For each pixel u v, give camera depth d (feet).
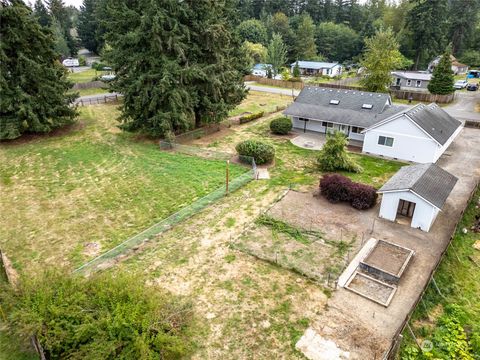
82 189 73.97
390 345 36.76
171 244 54.70
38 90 98.22
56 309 34.58
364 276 46.96
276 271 48.11
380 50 153.89
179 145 94.58
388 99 107.76
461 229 58.49
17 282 41.75
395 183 61.16
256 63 258.37
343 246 53.31
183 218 61.98
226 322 39.78
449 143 92.43
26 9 93.66
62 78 107.86
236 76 111.04
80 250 54.29
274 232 57.06
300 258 50.65
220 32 96.22
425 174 61.36
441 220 61.11
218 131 112.47
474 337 37.96
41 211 65.57
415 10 246.47
